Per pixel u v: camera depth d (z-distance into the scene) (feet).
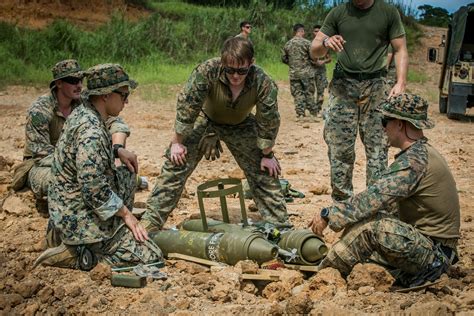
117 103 15.87
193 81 16.63
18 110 45.93
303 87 45.27
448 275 14.78
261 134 17.43
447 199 14.21
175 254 16.34
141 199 22.53
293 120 45.75
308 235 15.52
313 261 15.44
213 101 17.03
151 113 45.91
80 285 14.75
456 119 50.01
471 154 34.12
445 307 12.55
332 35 19.72
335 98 19.75
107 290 14.56
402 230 13.94
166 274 15.29
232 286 14.32
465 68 48.52
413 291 14.02
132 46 73.67
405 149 14.28
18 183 21.09
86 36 74.59
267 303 14.06
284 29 92.32
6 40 69.46
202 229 16.88
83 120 15.44
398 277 14.55
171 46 78.28
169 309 13.58
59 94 20.66
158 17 81.35
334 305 13.39
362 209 13.98
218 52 82.79
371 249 14.38
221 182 17.30
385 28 19.21
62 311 13.51
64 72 20.22
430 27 115.44
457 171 29.81
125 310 13.65
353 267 14.51
